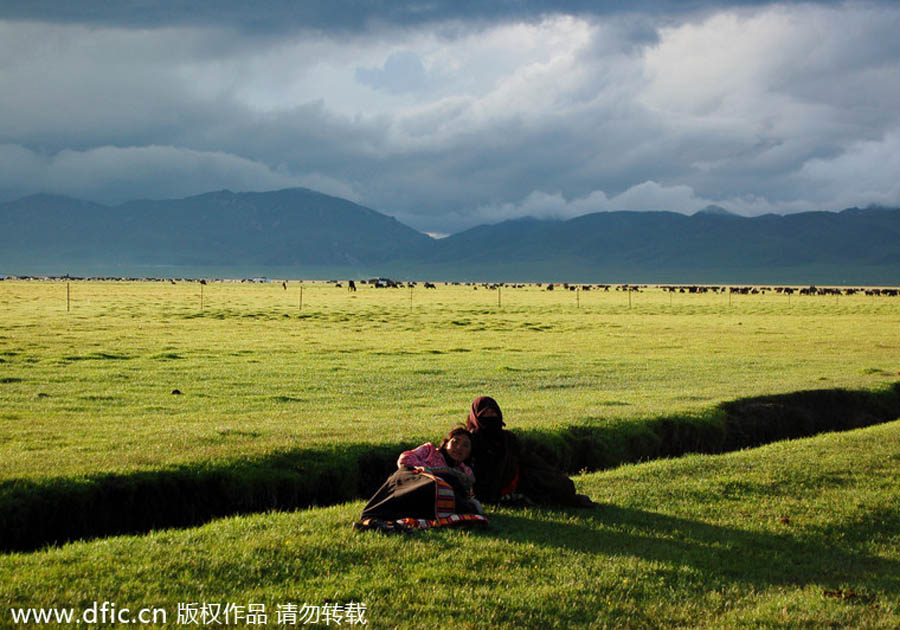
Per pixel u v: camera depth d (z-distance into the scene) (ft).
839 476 42.14
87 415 55.77
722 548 29.76
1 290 354.95
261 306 237.04
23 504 33.35
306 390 72.02
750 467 43.78
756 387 75.66
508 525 31.12
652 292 518.78
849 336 149.38
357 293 406.00
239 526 30.45
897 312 252.42
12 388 68.44
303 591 23.77
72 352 98.43
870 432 57.41
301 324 164.45
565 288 609.01
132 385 72.23
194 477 38.37
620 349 120.67
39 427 49.67
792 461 45.57
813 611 24.21
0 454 40.70
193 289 451.12
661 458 54.19
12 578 24.17
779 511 35.40
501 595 24.04
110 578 24.32
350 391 71.67
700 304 306.14
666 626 22.89
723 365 97.86
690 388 76.38
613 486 38.86
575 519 32.42
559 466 49.52
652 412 59.67
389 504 30.60
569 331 158.61
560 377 84.69
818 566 28.68
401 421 53.62
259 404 63.00
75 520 34.65
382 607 22.89
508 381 80.64
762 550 30.04
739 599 25.07
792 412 68.33
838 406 72.90
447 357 103.96
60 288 412.98
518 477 35.01
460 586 24.63
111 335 125.29
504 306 274.77
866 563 29.50
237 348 109.91
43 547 30.96
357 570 25.62
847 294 511.81
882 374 88.89
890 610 24.68
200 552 26.84
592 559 27.61
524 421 53.88
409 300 315.78
